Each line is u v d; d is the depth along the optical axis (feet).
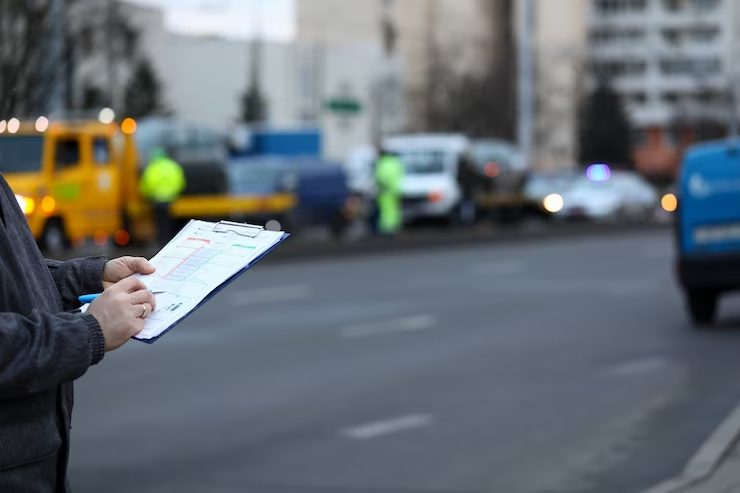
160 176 110.52
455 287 93.61
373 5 465.88
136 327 12.07
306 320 72.64
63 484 12.25
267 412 45.60
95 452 39.04
